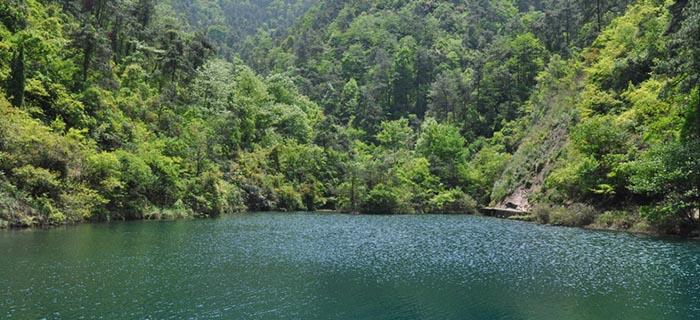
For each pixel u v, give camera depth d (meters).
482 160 93.88
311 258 32.53
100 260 30.25
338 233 47.44
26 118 50.97
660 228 43.81
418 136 117.00
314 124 114.25
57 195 49.44
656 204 43.84
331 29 186.62
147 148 64.69
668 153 40.06
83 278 25.34
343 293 23.33
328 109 143.12
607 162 50.34
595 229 49.31
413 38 163.38
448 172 89.31
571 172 54.47
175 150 70.00
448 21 168.88
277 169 89.94
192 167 71.38
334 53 170.00
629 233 44.88
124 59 82.69
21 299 21.23
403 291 23.75
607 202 52.22
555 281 25.61
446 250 36.19
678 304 21.09
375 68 149.62
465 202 81.56
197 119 83.12
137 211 59.03
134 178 58.75
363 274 27.53
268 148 91.25
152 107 75.62
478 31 159.88
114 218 56.22
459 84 119.00
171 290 23.39
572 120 64.69
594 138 52.09
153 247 35.94
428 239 42.62
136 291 23.06
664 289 23.56
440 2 181.88
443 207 82.06
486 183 86.88
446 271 28.41
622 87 61.19
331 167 96.81
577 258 31.92
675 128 44.84
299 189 88.56
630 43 65.56
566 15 111.38
